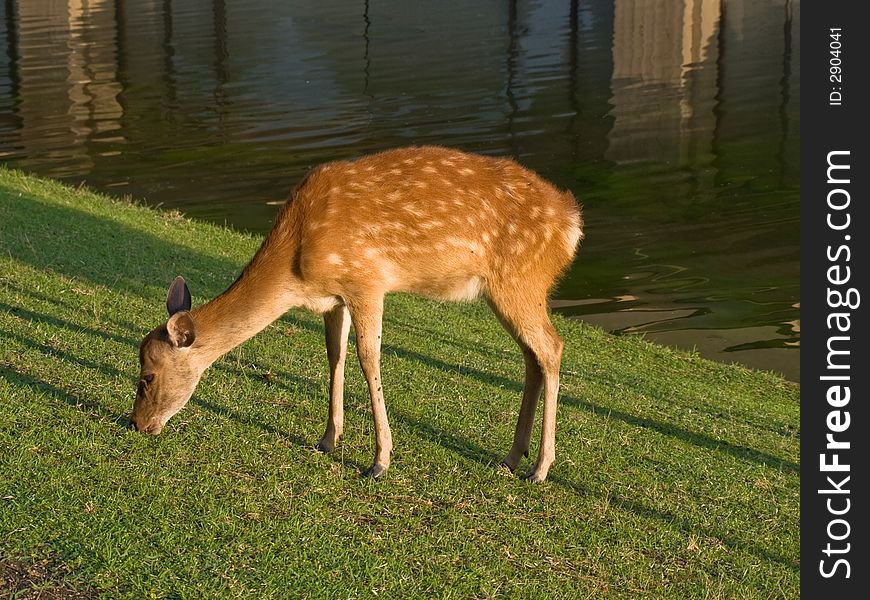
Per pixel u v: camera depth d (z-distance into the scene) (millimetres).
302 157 19047
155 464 5246
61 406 5746
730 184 17375
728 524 5777
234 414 6078
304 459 5602
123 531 4598
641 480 6152
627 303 11453
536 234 5695
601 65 30078
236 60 31656
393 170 5570
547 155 19594
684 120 22812
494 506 5445
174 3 45250
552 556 5059
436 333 8930
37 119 22531
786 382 9109
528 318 5754
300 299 5551
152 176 17391
